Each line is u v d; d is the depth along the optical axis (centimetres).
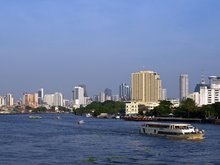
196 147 15512
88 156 12988
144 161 12069
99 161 12025
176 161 12112
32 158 12550
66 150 14450
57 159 12381
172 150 14588
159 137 19512
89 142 17175
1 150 14362
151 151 14275
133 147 15450
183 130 18625
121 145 16112
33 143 16662
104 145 16088
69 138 18975
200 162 11994
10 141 17438
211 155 13350
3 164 11512
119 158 12594
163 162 11931
